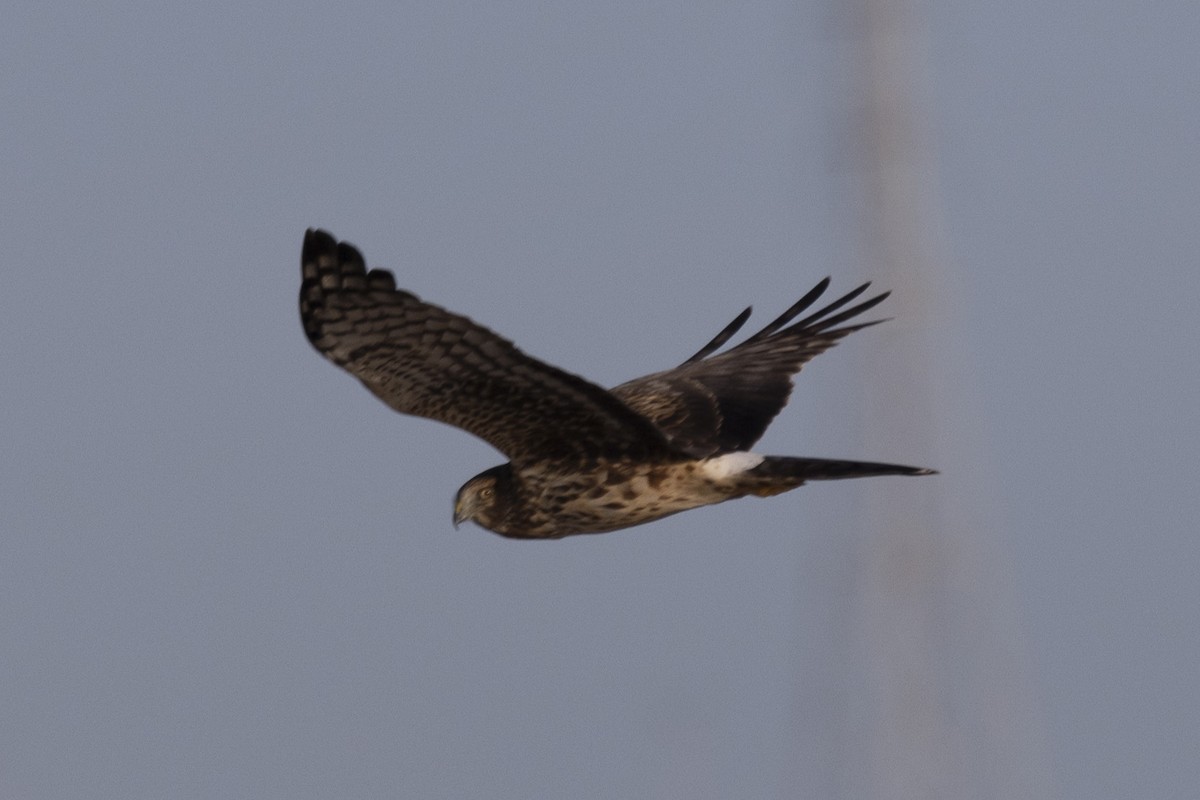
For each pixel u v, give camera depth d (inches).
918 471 485.1
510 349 453.4
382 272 444.1
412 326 453.1
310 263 448.8
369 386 468.4
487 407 480.1
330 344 457.1
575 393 471.2
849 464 490.0
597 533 523.5
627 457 497.0
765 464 495.8
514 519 520.4
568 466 500.4
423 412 480.4
